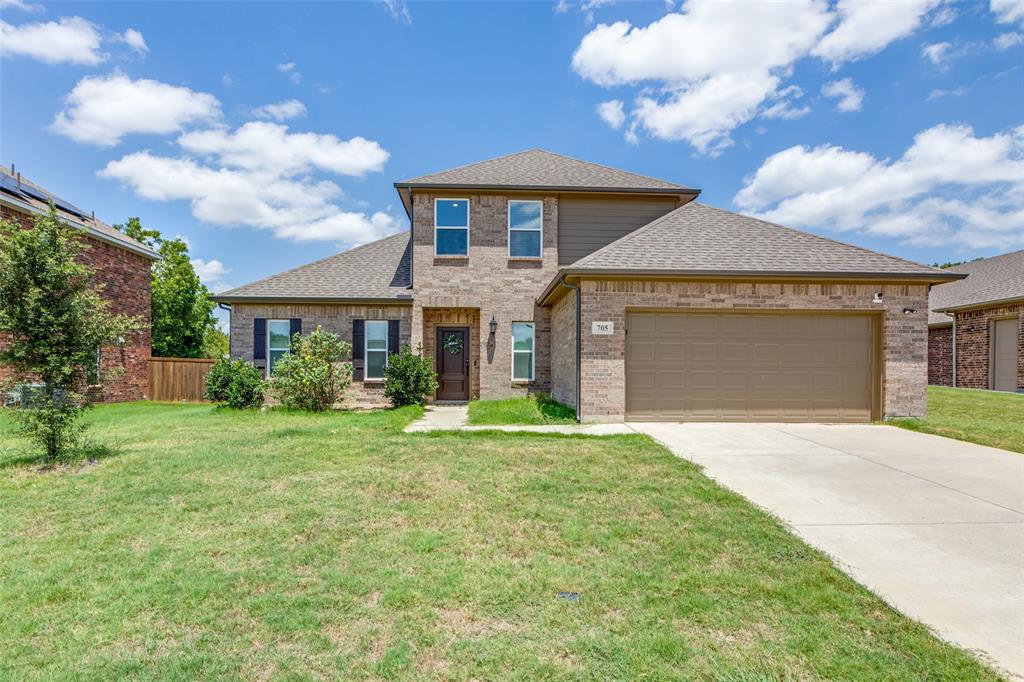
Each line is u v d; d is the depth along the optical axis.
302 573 3.67
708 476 6.11
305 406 12.45
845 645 2.83
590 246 14.18
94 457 6.87
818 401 10.20
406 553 4.00
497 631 2.96
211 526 4.55
